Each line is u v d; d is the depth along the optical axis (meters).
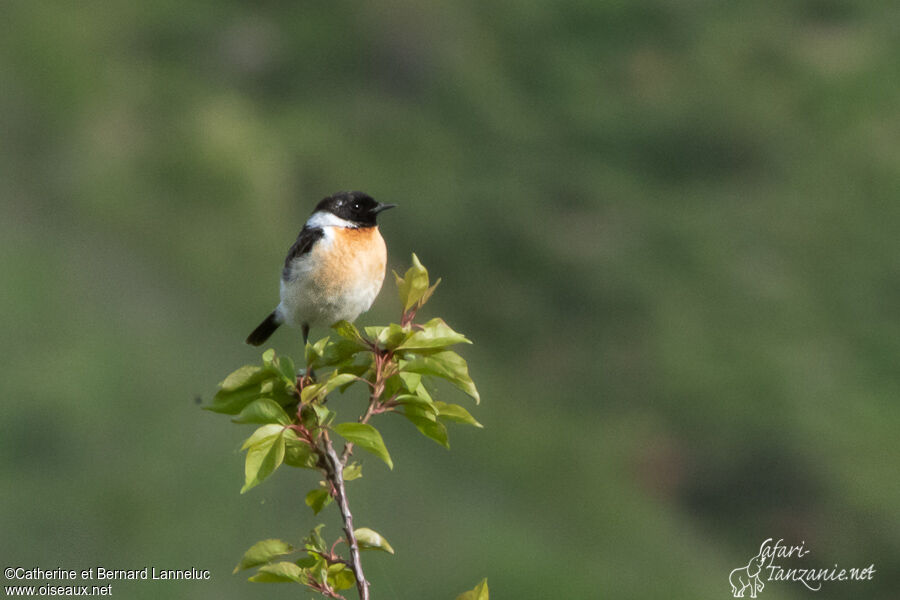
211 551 14.22
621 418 29.17
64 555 13.90
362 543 3.54
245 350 22.31
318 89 39.56
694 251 36.28
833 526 24.98
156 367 19.52
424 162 37.94
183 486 15.50
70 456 16.17
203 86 36.84
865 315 34.38
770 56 46.31
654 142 41.62
